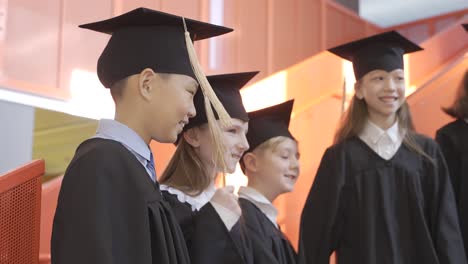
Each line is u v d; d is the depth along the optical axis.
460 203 3.72
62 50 5.16
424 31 9.30
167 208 2.04
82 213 1.74
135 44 2.13
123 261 1.78
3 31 4.79
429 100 5.19
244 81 2.85
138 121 2.04
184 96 2.10
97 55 5.40
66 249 1.72
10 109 4.67
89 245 1.71
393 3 9.56
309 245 3.44
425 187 3.47
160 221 1.93
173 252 1.95
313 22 8.28
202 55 6.57
